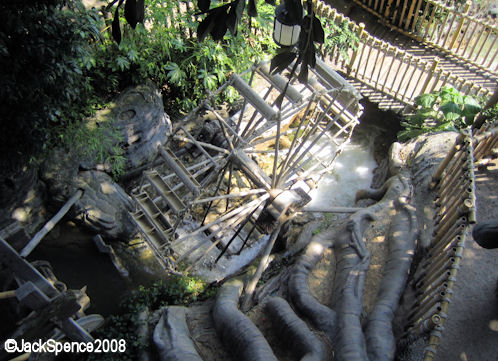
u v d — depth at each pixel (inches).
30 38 207.3
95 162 313.0
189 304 291.9
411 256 246.2
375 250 261.4
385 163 369.4
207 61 360.5
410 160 332.5
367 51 425.4
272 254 319.9
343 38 379.2
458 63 425.7
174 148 374.3
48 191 295.7
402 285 233.3
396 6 437.4
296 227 335.0
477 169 287.7
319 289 249.8
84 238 310.5
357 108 318.3
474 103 337.7
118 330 254.1
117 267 306.5
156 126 340.8
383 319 217.8
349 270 246.4
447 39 462.3
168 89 377.4
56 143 297.0
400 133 367.2
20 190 277.3
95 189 310.7
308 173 328.5
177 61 355.9
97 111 313.4
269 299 243.1
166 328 232.4
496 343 201.6
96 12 261.4
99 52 299.0
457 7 480.7
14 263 207.2
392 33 454.9
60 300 216.4
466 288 222.4
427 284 221.3
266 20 374.9
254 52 386.0
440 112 367.2
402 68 414.9
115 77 315.9
